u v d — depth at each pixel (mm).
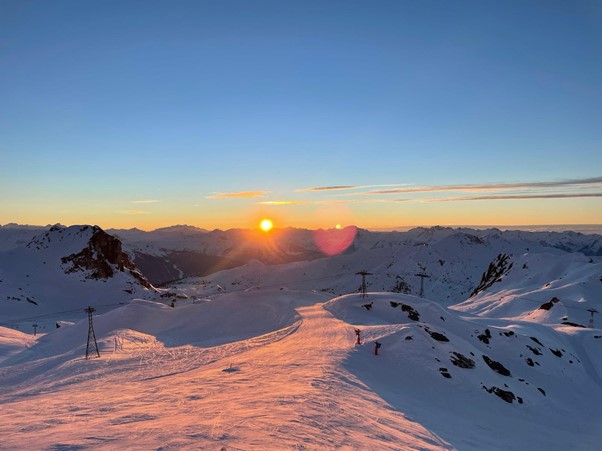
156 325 104875
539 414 48906
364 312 88062
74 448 15781
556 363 71625
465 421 38250
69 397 33438
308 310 96938
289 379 35688
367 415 25703
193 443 16109
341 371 41000
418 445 21453
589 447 40875
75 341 91750
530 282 199125
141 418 22000
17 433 19578
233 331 92625
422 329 63500
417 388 45562
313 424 20469
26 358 79688
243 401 26156
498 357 69875
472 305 179375
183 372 47875
